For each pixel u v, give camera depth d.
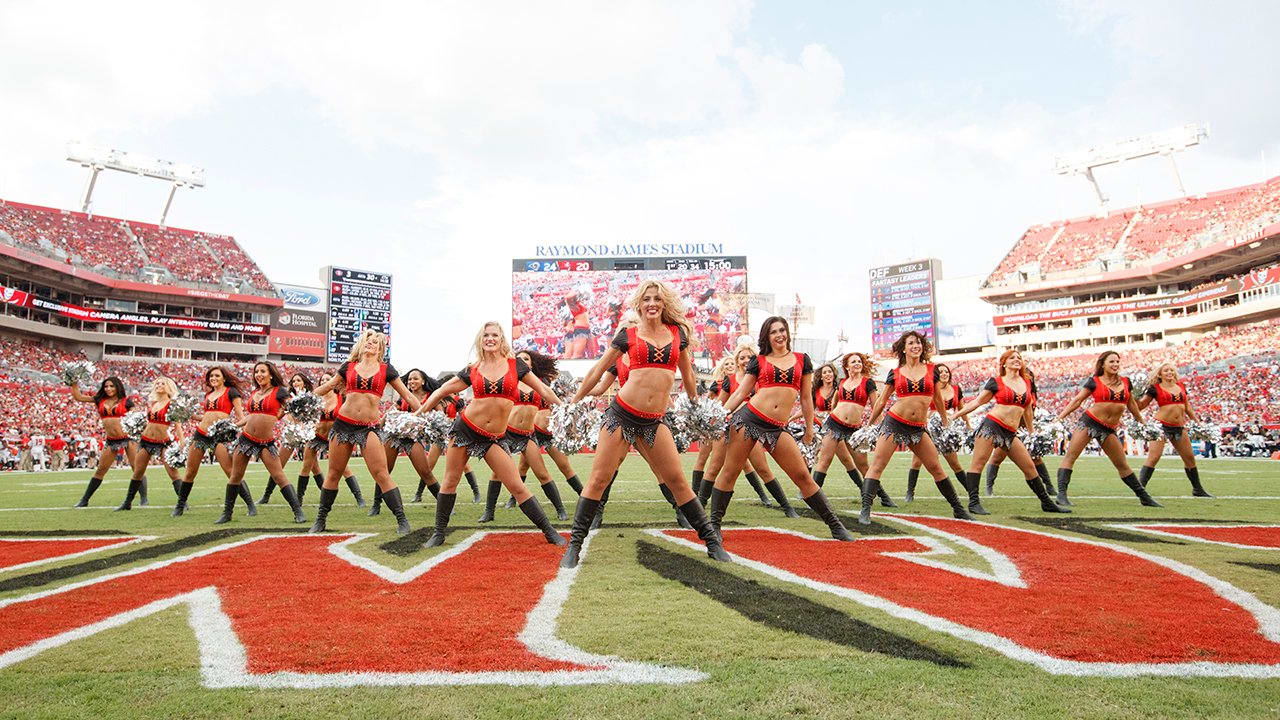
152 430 9.98
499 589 4.27
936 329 68.25
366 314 66.38
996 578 4.48
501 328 6.08
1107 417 8.73
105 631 3.39
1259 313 46.75
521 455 9.69
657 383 5.16
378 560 5.37
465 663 2.91
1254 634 3.24
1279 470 15.88
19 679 2.74
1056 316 61.25
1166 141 60.31
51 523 8.10
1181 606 3.75
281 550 5.90
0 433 31.70
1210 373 42.88
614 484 14.41
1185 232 55.84
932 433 9.65
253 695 2.57
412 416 9.04
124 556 5.61
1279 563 4.93
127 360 53.47
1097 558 5.15
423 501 11.37
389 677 2.75
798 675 2.74
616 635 3.27
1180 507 8.66
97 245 54.69
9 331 48.44
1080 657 2.93
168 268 57.38
